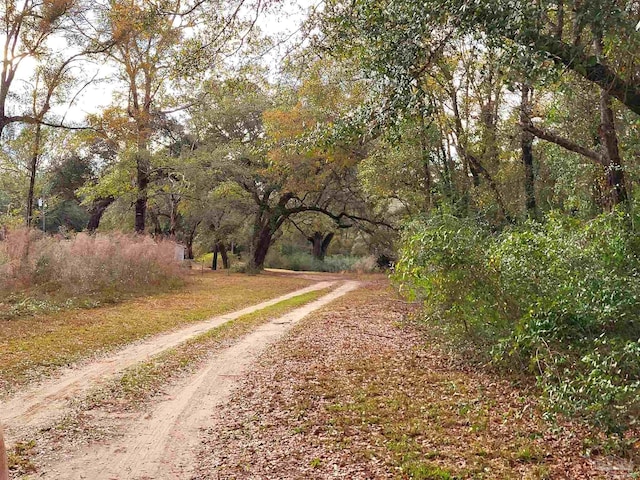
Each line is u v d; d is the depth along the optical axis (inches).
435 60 278.5
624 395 239.5
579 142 508.1
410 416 291.4
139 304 740.7
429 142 692.1
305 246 2235.5
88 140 1004.6
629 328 301.7
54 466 228.8
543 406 273.1
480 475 214.5
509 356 351.9
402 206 1136.2
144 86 1061.1
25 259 748.0
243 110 1414.9
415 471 218.7
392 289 862.5
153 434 268.5
